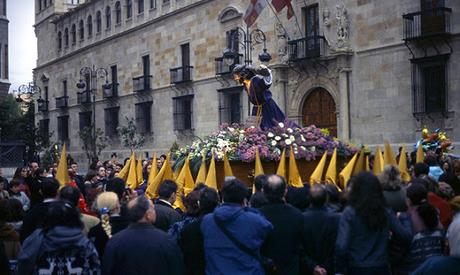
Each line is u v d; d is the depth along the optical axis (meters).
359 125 26.78
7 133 56.72
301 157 12.14
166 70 40.34
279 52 30.42
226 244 5.65
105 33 48.44
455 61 22.98
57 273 5.30
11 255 7.05
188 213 6.77
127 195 9.09
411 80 24.48
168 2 40.16
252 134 12.31
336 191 7.30
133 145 41.12
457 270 3.97
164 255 5.14
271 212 6.20
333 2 27.81
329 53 27.84
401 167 11.66
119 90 46.09
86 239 5.54
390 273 6.15
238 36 33.03
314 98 29.42
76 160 53.31
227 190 5.84
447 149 16.72
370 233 5.76
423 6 24.22
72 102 54.56
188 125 38.59
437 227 6.16
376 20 25.98
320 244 6.35
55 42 58.19
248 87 13.52
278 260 6.07
